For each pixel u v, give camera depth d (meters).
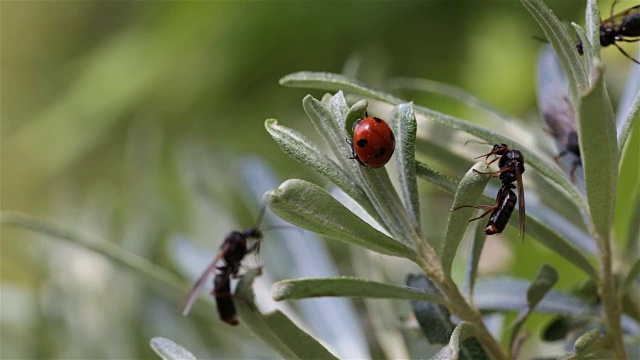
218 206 0.34
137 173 0.37
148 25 0.67
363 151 0.19
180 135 0.62
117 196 0.39
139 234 0.34
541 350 0.26
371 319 0.26
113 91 0.63
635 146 0.25
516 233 0.28
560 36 0.19
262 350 0.26
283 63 0.62
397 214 0.20
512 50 0.57
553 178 0.21
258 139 0.58
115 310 0.31
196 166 0.35
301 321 0.25
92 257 0.32
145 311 0.30
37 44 0.80
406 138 0.20
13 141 0.75
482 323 0.20
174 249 0.27
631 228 0.24
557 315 0.23
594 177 0.19
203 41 0.63
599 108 0.19
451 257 0.20
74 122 0.64
